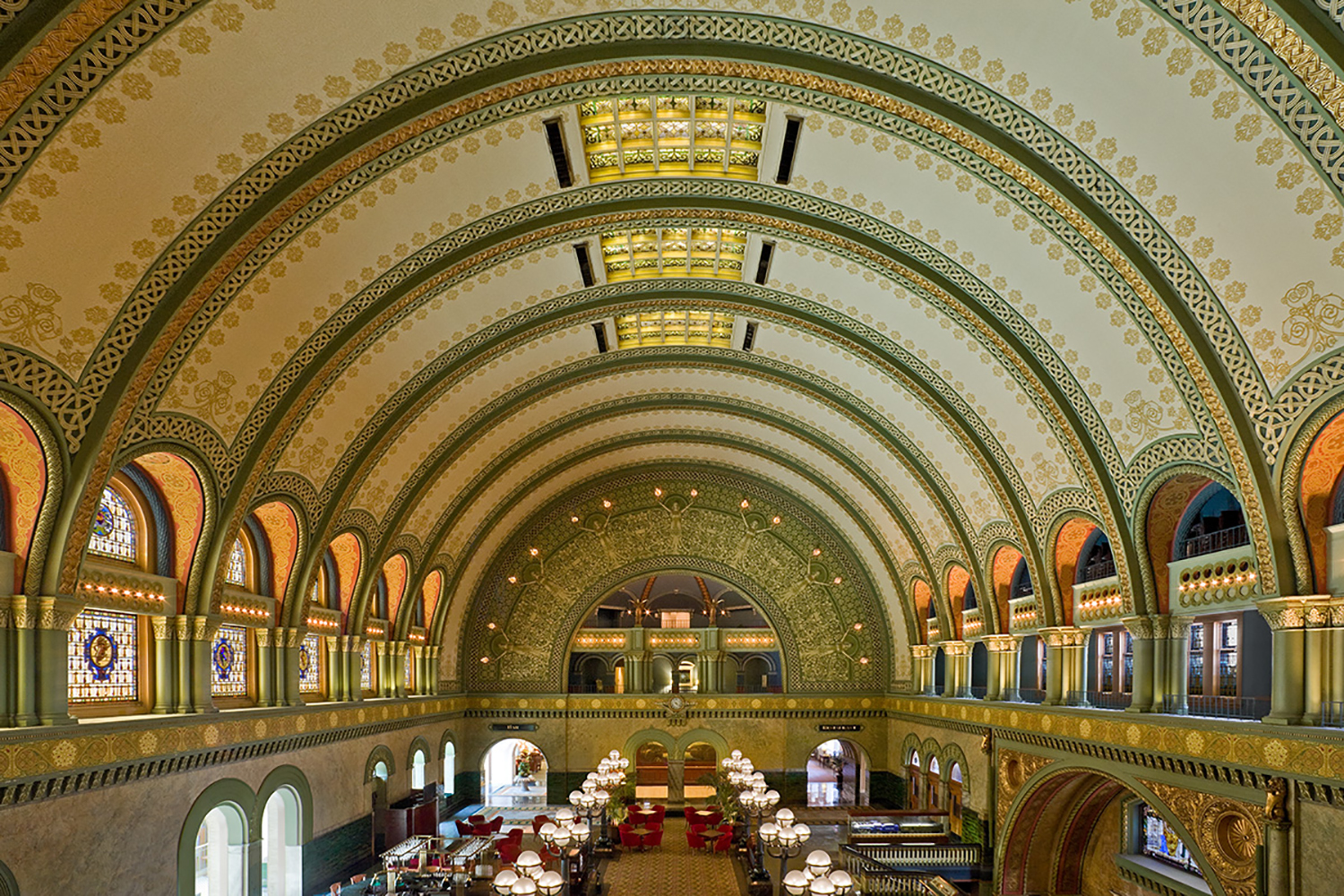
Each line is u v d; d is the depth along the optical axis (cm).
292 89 967
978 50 975
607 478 3059
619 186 1371
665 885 1989
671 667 3703
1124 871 1855
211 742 1450
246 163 1026
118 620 1342
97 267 1020
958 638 2420
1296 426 1090
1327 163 862
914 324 1631
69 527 1118
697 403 2469
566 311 1767
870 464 2381
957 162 1132
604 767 2352
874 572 2961
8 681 1081
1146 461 1380
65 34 795
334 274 1316
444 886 1806
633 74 1066
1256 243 1000
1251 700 1314
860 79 1050
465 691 3014
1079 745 1669
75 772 1134
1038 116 1022
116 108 886
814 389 2127
